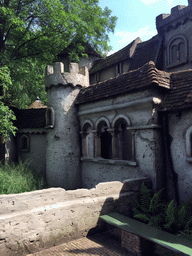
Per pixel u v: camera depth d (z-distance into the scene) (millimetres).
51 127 10656
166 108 7027
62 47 15172
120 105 8062
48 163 10938
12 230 4477
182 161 6754
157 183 6930
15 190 8477
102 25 15055
